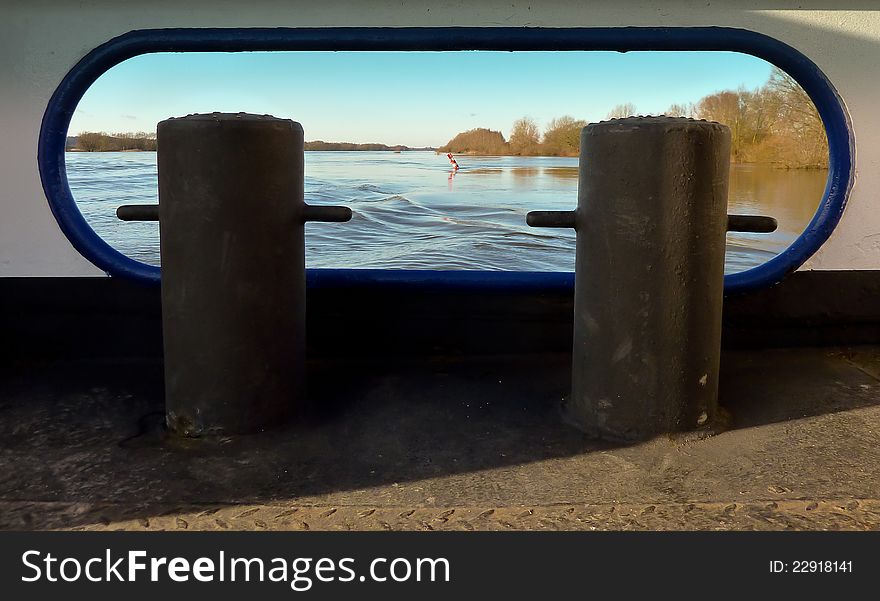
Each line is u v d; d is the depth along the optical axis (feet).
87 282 9.43
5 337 9.53
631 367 7.14
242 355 7.22
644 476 6.47
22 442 7.22
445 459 6.86
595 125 7.17
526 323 9.71
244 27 8.87
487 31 8.80
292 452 7.00
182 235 7.02
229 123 6.85
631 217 6.93
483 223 33.53
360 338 9.71
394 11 8.84
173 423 7.41
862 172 9.22
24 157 9.09
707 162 6.91
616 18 8.80
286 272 7.34
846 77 8.98
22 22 8.79
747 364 9.29
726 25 8.82
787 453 6.86
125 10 8.82
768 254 24.48
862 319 9.73
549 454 6.94
